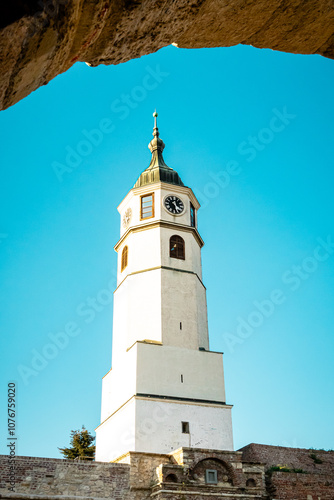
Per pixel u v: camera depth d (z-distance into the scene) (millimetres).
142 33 6238
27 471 28500
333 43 7270
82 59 6277
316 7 6512
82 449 52438
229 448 35531
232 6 6289
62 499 9828
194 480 30625
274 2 6355
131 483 30422
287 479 32594
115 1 5504
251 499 31000
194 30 6605
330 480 33312
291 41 7180
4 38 4637
